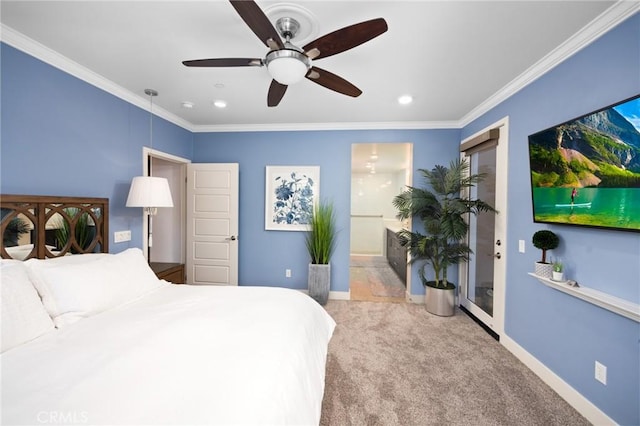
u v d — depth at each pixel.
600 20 1.51
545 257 1.96
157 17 1.57
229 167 3.74
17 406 0.81
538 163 1.97
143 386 0.90
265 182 3.83
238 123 3.72
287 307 1.67
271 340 1.24
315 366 1.38
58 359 1.05
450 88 2.49
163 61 2.07
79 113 2.17
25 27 1.66
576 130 1.65
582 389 1.67
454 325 2.92
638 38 1.37
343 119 3.47
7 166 1.71
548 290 1.97
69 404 0.81
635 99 1.30
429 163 3.57
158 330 1.30
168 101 2.89
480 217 3.04
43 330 1.30
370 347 2.44
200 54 1.98
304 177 3.76
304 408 1.03
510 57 1.95
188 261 3.84
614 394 1.48
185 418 0.77
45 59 1.90
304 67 1.52
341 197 3.74
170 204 2.54
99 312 1.55
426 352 2.36
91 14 1.54
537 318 2.07
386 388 1.88
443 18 1.55
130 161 2.71
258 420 0.80
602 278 1.55
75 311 1.48
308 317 1.67
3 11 1.51
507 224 2.46
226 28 1.67
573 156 1.67
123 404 0.82
